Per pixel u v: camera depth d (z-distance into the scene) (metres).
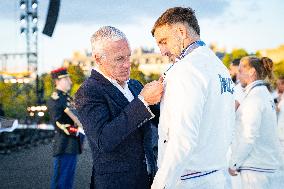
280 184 2.78
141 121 1.66
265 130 2.69
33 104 14.97
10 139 11.95
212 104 1.63
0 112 11.75
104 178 1.78
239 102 2.94
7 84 14.58
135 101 1.66
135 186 1.79
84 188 5.95
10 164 8.95
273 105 2.76
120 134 1.64
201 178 1.68
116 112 1.76
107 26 1.79
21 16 14.25
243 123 2.64
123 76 1.78
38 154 10.77
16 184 6.66
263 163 2.71
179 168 1.55
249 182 2.74
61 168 4.67
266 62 2.76
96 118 1.71
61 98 4.61
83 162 8.47
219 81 1.66
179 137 1.52
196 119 1.53
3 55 14.45
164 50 1.77
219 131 1.70
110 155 1.77
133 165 1.79
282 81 4.64
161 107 1.68
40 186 6.51
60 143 4.61
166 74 1.68
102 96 1.75
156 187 1.58
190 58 1.62
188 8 1.74
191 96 1.53
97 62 1.80
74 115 4.57
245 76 2.74
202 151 1.67
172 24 1.70
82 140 4.80
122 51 1.73
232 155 2.70
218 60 1.75
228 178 1.86
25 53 14.47
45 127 15.12
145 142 1.85
